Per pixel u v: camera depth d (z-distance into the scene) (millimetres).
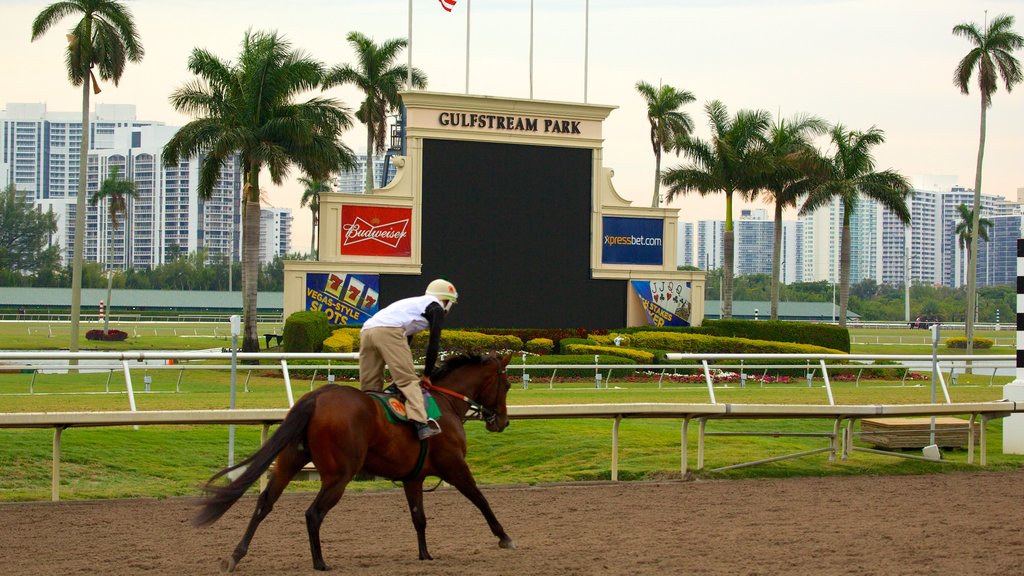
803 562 7703
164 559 7855
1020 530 9062
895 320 123312
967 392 22188
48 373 26734
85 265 112812
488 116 31484
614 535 8922
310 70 31828
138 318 74500
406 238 30953
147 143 164250
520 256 31734
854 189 40125
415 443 7680
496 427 8570
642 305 33156
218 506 6750
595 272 32531
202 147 30969
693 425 16391
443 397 8164
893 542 8492
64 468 12156
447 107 31156
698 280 34062
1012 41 39812
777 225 41312
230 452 12367
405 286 30984
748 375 27734
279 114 31531
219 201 147000
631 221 33281
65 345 40688
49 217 116250
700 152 40312
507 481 12359
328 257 30406
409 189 30984
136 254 148875
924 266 197125
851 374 29500
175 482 12039
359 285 30453
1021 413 14406
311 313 28875
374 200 30641
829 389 15898
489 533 9078
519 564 7695
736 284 133125
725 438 15391
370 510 10258
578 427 15672
